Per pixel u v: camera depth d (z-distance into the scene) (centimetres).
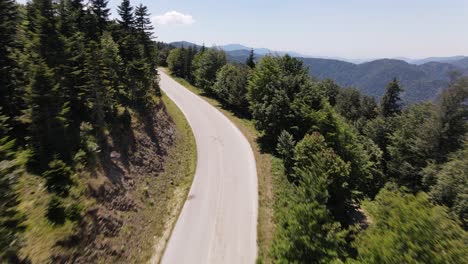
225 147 3747
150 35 4984
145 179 2680
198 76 6725
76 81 2797
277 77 3984
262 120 3772
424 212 1148
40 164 2066
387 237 1163
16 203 1042
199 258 1912
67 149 2228
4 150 1060
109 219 1981
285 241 1578
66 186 1883
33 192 1809
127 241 1955
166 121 3938
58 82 2567
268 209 2484
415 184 3531
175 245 2019
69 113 2662
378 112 6156
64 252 1543
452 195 2473
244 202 2556
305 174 1820
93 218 1867
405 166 3575
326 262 1434
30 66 2288
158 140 3397
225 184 2848
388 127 4759
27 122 2234
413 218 1140
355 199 2788
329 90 7519
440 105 3281
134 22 4944
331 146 3092
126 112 3114
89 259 1655
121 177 2439
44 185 1864
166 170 3055
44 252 1455
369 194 3800
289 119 3597
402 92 5903
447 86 3262
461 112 3111
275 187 2814
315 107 3684
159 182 2784
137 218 2203
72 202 1814
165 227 2219
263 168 3184
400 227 1151
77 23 3781
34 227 1559
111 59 3378
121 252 1852
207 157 3450
